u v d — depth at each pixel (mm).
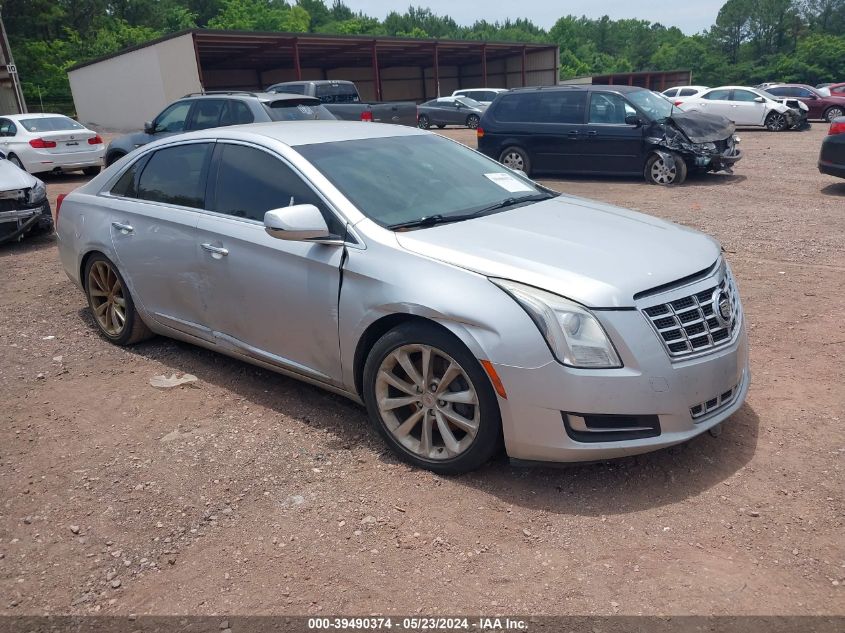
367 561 2799
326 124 4719
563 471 3379
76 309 6223
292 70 46844
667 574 2664
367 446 3688
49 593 2695
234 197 4180
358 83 49469
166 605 2609
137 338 5141
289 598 2617
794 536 2848
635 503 3111
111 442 3822
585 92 13227
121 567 2824
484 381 3109
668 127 12383
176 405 4238
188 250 4324
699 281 3277
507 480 3322
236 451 3674
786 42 107625
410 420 3432
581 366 2965
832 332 5004
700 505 3076
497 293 3082
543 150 13633
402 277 3311
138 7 78750
